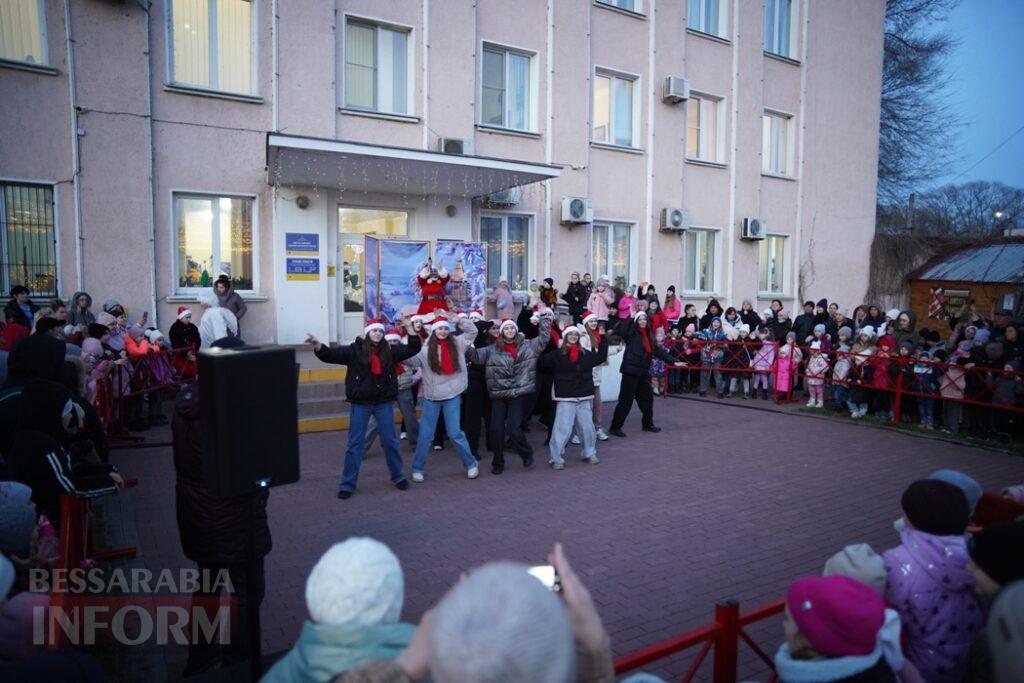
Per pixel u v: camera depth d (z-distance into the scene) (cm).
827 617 199
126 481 658
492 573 131
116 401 822
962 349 1012
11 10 921
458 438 717
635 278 1562
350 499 651
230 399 263
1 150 916
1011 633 160
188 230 1069
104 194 984
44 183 944
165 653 375
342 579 175
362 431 657
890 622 228
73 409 459
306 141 905
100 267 987
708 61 1644
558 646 120
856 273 2055
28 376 416
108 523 563
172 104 1030
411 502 644
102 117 976
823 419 1100
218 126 1064
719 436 962
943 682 255
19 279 949
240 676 284
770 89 1784
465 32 1266
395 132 1212
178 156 1038
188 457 338
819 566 508
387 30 1208
